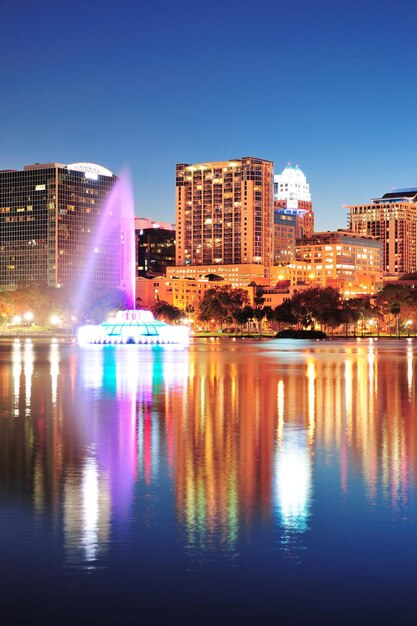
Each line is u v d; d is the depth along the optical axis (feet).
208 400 144.97
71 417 119.24
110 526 56.70
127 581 45.68
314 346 475.72
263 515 59.88
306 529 56.08
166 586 44.96
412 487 69.97
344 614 41.32
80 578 46.19
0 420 115.75
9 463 81.35
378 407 135.13
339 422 114.83
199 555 50.16
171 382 186.09
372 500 64.95
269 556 50.01
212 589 44.52
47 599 43.16
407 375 213.25
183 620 40.57
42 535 54.39
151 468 78.64
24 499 64.95
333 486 70.38
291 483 71.67
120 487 69.77
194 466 79.82
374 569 47.70
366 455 86.63
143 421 114.83
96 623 40.24
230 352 376.27
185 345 494.18
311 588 44.70
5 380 191.21
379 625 40.04
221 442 95.45
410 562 48.93
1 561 49.01
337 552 50.85
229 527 56.49
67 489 68.85
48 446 92.27
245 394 156.97
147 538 53.72
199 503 63.67
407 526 56.90
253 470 77.87
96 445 93.04
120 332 524.52
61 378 197.98
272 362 279.69
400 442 95.86
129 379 195.00
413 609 41.93
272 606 42.27
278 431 105.09
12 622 40.34
